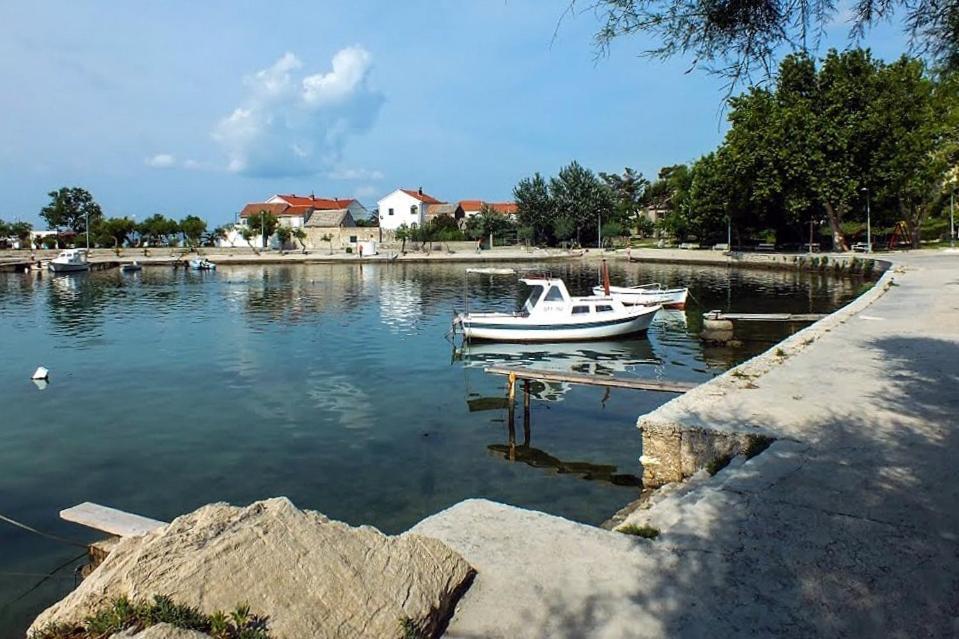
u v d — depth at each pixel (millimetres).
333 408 15375
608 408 14945
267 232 93812
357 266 72375
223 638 3010
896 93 46250
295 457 12047
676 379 18609
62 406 15805
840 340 13102
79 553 8312
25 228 91438
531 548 4777
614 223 94250
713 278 51438
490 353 22656
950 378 9594
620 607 3965
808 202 51562
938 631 3621
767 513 5141
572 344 24266
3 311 34812
